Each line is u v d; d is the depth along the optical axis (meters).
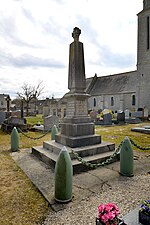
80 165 5.18
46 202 3.56
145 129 12.94
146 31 30.83
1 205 3.45
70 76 7.25
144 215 2.47
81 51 7.14
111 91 41.53
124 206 3.34
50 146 6.70
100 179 4.63
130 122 20.89
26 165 5.79
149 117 25.59
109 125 18.41
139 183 4.39
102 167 5.59
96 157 5.77
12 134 7.72
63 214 3.15
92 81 49.28
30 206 3.42
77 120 6.68
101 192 3.92
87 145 6.46
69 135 6.60
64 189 3.50
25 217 3.08
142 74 31.77
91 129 6.91
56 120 14.19
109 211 2.39
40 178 4.70
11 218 3.05
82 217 3.06
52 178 4.70
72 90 7.12
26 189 4.12
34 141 9.98
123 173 4.88
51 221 2.98
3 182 4.50
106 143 6.90
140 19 31.73
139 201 3.52
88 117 7.01
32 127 15.07
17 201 3.60
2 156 6.89
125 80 40.91
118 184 4.33
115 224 2.31
